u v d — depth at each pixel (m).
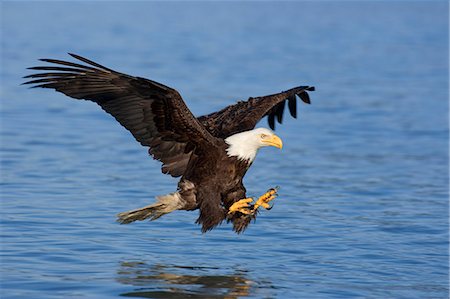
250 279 10.22
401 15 70.62
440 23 62.78
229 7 77.25
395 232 12.70
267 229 12.73
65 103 25.94
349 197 15.23
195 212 13.63
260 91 28.44
